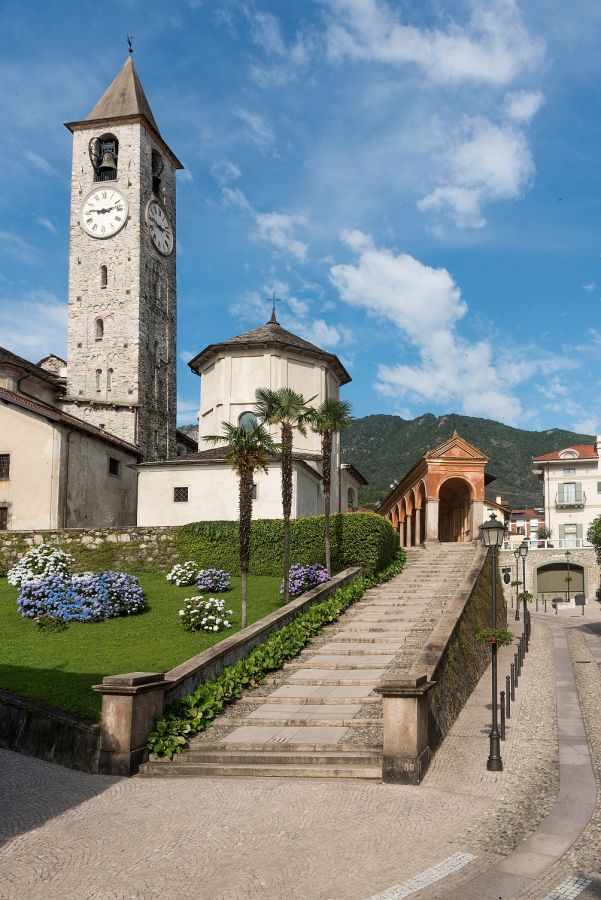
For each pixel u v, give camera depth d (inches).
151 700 585.0
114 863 374.0
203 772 542.6
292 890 338.6
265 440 1021.2
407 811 440.1
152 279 2268.7
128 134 2244.1
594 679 933.8
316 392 1738.4
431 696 578.6
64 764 575.5
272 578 1258.6
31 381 1902.1
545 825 416.2
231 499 1465.3
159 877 355.9
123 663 775.1
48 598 1005.8
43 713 608.1
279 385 1674.5
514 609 2185.0
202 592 1150.3
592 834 402.3
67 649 841.5
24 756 603.8
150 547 1336.1
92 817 446.3
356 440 7642.7
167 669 747.4
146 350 2199.8
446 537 2385.6
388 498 2603.3
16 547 1352.1
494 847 384.5
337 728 604.4
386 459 7101.4
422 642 853.8
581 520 2952.8
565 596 2532.0
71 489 1523.1
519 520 3750.0
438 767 534.9
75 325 2190.0
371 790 484.7
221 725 623.8
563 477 3002.0
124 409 2090.3
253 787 501.4
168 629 936.3
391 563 1390.3
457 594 975.6
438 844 388.8
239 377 1694.1
